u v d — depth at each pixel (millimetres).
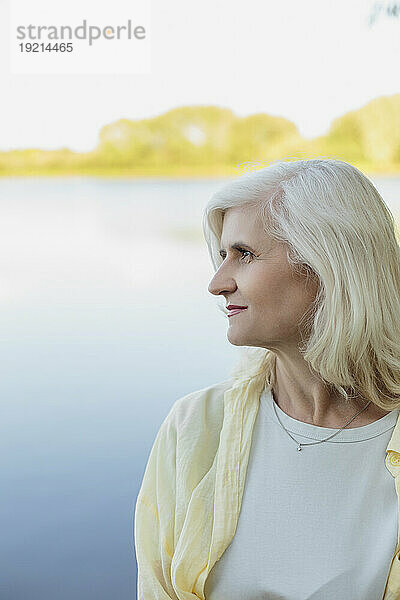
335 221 808
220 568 851
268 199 829
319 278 817
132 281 3303
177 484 886
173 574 854
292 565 828
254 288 822
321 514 836
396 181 3564
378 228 828
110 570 2430
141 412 2893
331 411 871
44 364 3020
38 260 3494
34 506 2584
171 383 2977
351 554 815
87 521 2580
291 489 850
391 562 803
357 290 807
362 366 840
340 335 810
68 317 3250
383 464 847
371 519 828
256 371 923
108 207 3594
